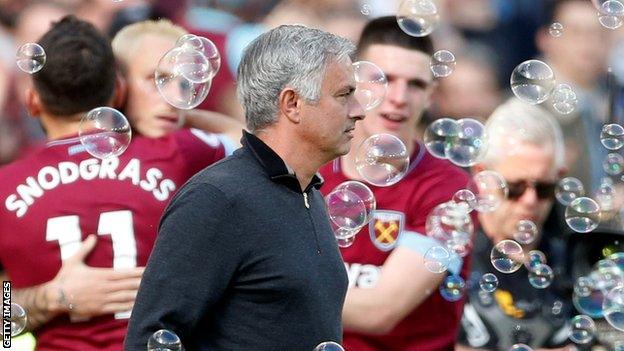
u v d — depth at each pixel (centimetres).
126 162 1371
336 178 1505
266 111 1143
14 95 2258
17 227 1341
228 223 1105
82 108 1388
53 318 1334
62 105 1381
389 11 2380
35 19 2331
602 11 1838
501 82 2602
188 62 1394
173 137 1408
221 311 1122
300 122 1139
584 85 2473
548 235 1616
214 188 1110
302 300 1123
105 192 1351
